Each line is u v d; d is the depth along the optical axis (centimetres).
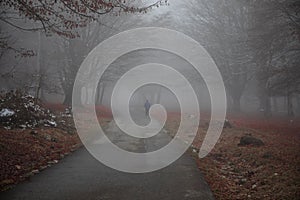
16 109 1428
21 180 730
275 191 689
